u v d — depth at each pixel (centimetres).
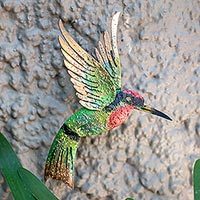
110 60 308
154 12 317
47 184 314
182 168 318
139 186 317
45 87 314
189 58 318
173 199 318
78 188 315
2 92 313
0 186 313
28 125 314
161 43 317
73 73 305
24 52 313
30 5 314
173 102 317
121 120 307
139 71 316
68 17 314
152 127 316
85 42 315
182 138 318
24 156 314
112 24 309
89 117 307
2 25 313
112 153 316
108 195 316
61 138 308
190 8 319
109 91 306
